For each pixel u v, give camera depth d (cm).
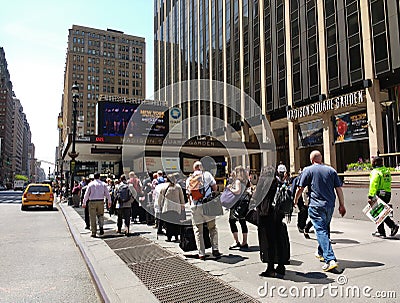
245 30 3158
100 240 830
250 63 3072
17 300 439
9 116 15362
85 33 11631
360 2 2072
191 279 481
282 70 2727
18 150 18588
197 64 2791
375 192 752
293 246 688
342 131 2238
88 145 2583
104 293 429
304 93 2498
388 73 1903
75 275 562
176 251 682
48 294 464
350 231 881
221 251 671
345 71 2170
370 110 1995
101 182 930
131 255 651
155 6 4519
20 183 8538
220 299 398
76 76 11244
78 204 1981
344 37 2183
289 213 484
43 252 752
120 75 11931
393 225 778
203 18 3356
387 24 1905
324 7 2347
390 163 1789
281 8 2759
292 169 2605
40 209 2052
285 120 2847
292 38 2641
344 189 1195
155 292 430
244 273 506
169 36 3562
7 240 913
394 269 506
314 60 2420
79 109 11050
